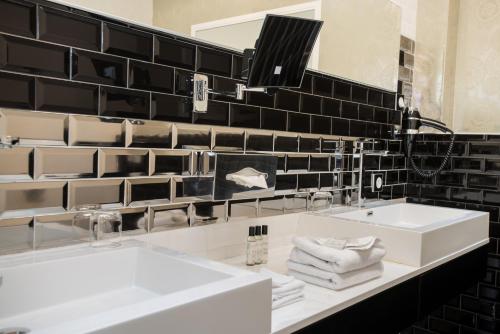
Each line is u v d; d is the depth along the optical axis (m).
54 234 1.17
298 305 1.19
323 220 1.85
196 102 1.46
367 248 1.40
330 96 2.04
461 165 2.45
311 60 1.94
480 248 2.07
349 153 2.18
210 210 1.55
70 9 1.17
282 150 1.82
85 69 1.20
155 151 1.38
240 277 0.97
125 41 1.29
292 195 1.89
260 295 0.96
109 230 1.26
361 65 2.23
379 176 2.34
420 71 2.63
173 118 1.42
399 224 2.39
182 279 1.11
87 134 1.21
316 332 1.14
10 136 1.06
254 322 0.94
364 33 2.23
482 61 2.52
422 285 1.59
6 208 1.07
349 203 2.21
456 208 2.45
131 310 0.76
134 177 1.33
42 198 1.13
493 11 2.48
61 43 1.15
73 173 1.19
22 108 1.09
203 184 1.48
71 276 1.10
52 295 1.07
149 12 1.35
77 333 0.67
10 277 0.99
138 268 1.23
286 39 1.47
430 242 1.63
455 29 2.59
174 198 1.43
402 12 2.50
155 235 1.38
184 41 1.45
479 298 2.38
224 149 1.58
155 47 1.37
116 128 1.28
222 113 1.57
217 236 1.57
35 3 1.10
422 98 2.62
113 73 1.27
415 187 2.62
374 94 2.33
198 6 1.50
